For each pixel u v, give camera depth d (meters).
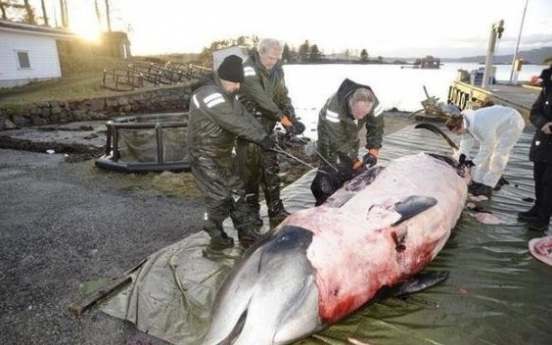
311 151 3.94
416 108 18.73
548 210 3.81
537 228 3.91
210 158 3.54
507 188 5.13
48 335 2.64
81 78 21.14
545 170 3.77
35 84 18.30
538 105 3.69
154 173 6.52
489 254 3.51
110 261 3.67
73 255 3.81
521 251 3.55
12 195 5.72
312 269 2.26
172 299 2.92
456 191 3.63
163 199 5.36
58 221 4.68
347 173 3.77
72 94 16.83
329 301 2.26
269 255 2.31
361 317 2.69
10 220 4.75
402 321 2.65
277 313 2.12
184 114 8.31
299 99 22.06
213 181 3.57
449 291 2.99
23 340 2.60
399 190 3.23
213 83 3.38
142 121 7.94
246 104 4.07
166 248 3.71
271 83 3.95
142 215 4.80
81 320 2.77
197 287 3.05
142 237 4.19
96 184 6.12
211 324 2.24
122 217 4.75
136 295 2.99
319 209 2.77
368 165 3.93
